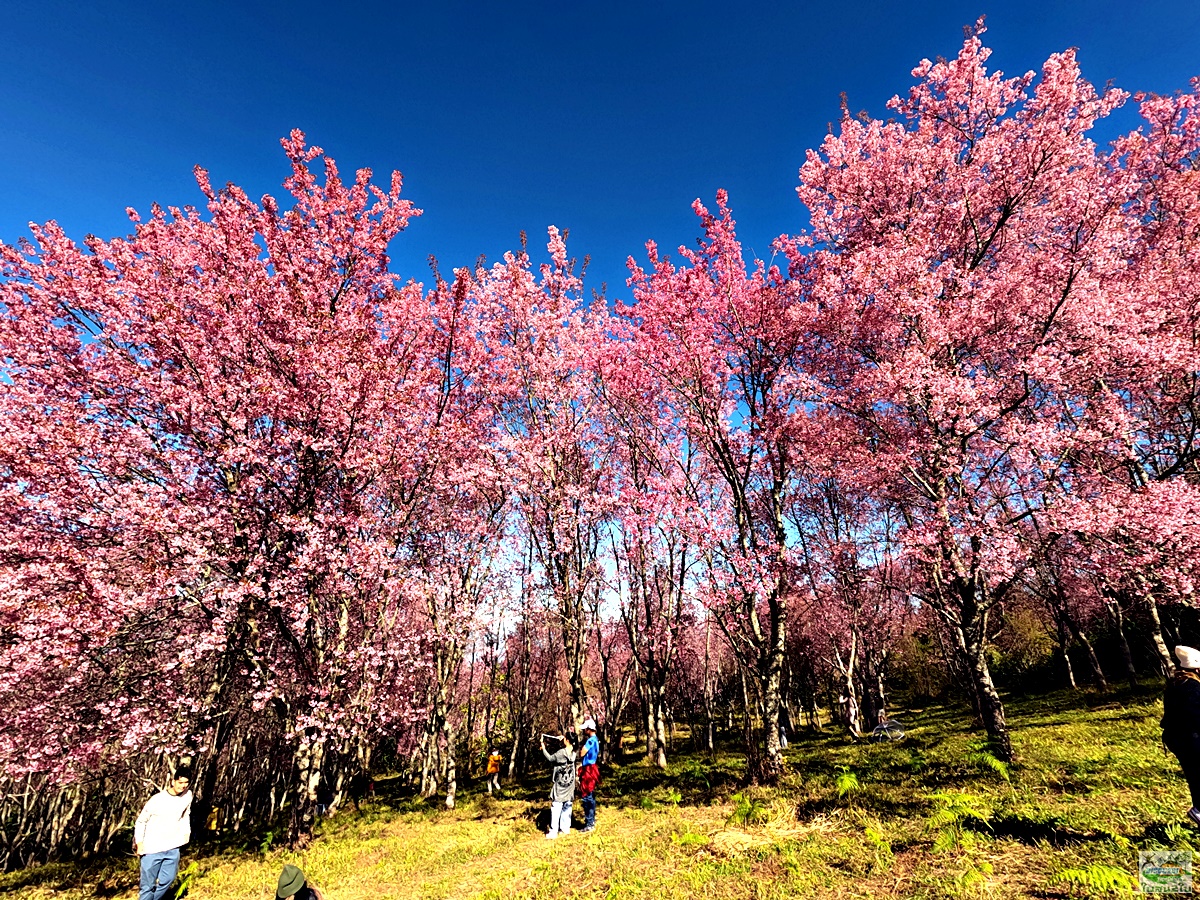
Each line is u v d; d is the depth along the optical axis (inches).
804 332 534.6
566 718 994.1
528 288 692.1
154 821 313.9
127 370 463.5
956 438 445.7
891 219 554.6
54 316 468.4
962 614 443.8
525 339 694.5
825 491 829.2
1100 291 456.1
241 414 468.4
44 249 467.8
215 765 519.5
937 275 468.8
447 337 621.6
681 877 256.4
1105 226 465.4
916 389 441.4
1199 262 494.6
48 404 448.5
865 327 508.4
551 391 677.9
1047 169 492.4
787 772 463.2
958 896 191.6
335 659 479.8
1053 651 1094.4
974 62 506.3
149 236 526.9
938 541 453.4
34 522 418.0
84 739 414.9
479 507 740.7
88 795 703.7
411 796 762.8
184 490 448.8
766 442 520.7
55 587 395.2
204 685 522.6
